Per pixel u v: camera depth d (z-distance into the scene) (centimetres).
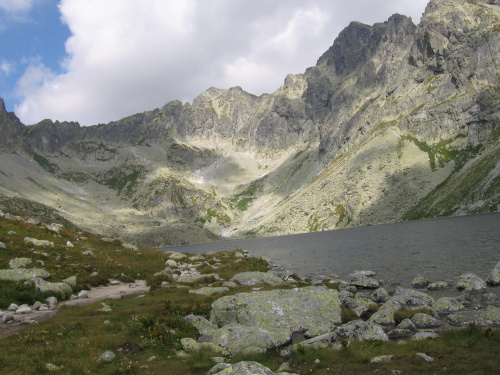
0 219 4822
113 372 1441
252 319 2338
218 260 6019
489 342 1642
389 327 2333
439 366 1442
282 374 1392
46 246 4184
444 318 2397
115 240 6119
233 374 1228
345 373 1496
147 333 2002
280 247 15400
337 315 2491
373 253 7794
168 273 4384
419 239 9569
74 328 2033
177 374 1496
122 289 3478
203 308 2670
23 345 1642
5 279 2820
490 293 2966
